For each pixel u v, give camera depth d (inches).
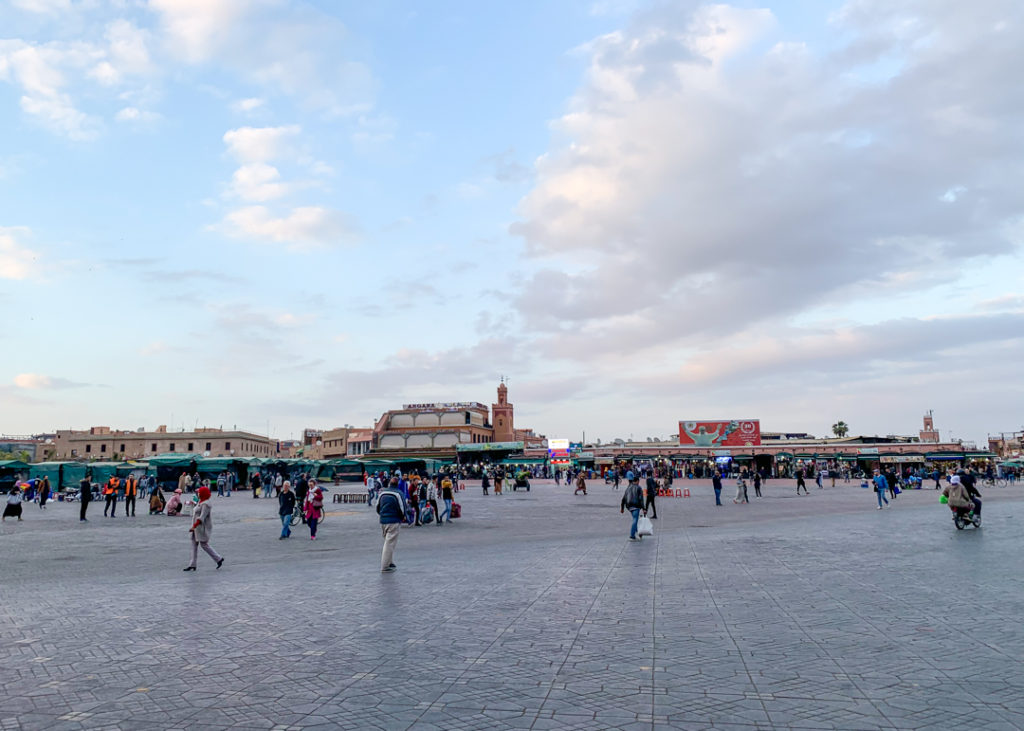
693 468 3240.7
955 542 607.5
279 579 460.4
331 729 179.6
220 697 207.3
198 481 2089.1
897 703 191.8
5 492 2081.7
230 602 370.9
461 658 247.0
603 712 188.5
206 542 534.6
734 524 873.5
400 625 303.7
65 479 2155.5
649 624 296.7
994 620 293.1
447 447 3986.2
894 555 521.7
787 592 368.2
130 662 248.5
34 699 207.9
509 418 4606.3
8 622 325.1
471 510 1285.7
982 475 2272.4
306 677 226.4
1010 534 668.7
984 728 172.4
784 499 1534.2
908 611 313.9
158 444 4402.1
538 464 3496.6
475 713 189.8
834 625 288.4
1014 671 219.8
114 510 1243.2
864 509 1152.2
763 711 187.2
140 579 477.7
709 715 184.7
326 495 2006.6
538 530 850.1
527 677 222.5
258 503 1653.5
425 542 730.8
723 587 388.5
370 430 4261.8
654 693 204.2
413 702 199.9
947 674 217.6
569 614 321.1
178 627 308.2
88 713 194.9
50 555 644.7
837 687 206.7
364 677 225.5
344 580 447.5
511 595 374.9
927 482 2596.0
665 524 893.2
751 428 3617.1
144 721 187.9
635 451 3661.4
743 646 256.7
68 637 291.1
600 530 828.6
